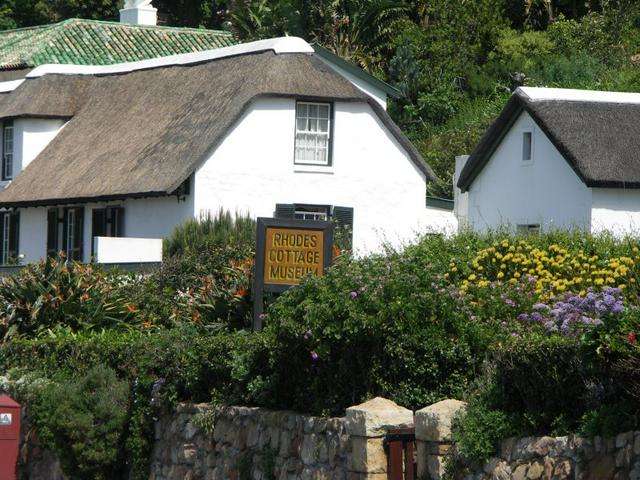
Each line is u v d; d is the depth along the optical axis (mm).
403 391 35938
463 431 32531
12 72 133250
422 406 35719
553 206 87438
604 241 51688
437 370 35781
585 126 85875
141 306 63156
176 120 99875
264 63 97750
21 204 107500
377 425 34156
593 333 29047
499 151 93562
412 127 140625
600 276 43750
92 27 139500
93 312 61344
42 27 145250
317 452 37281
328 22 149625
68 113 112938
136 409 48500
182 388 46781
